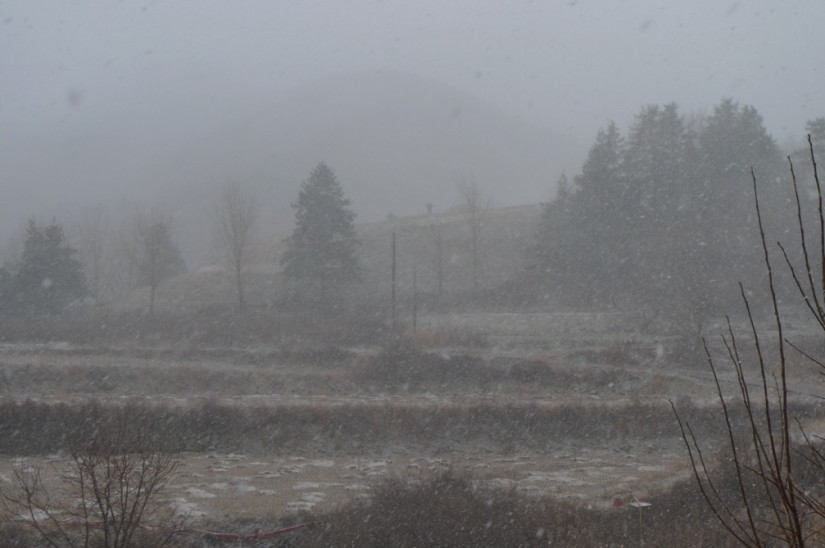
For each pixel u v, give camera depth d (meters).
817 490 10.31
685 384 35.78
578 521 16.89
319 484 22.62
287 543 16.75
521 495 19.34
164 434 26.86
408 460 27.02
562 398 34.66
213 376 36.31
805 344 40.56
